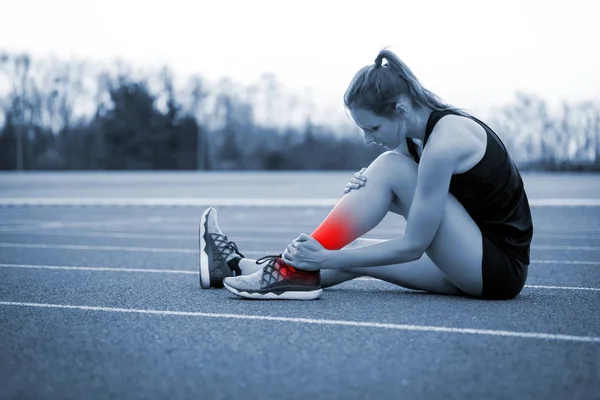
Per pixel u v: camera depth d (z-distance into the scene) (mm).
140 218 12242
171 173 59000
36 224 10836
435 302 3742
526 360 2541
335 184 30953
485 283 3641
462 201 3596
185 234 9062
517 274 3658
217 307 3646
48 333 3027
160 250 7062
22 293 4195
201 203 17016
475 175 3457
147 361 2551
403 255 3572
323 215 13117
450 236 3555
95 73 61156
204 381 2293
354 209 3680
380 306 3621
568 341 2838
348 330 3051
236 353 2658
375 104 3414
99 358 2598
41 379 2328
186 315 3426
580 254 6859
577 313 3420
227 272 4230
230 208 15383
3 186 28906
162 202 17375
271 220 11836
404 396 2125
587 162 53375
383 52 3439
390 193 3678
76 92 60188
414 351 2680
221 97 63250
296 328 3100
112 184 31406
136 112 62469
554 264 5984
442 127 3418
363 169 3781
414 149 3730
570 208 15617
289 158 62750
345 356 2607
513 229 3615
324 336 2938
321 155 62469
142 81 62812
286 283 3826
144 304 3760
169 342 2846
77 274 5164
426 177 3422
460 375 2350
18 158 58562
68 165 60344
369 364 2494
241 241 8219
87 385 2260
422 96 3430
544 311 3473
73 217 12484
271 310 3535
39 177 44656
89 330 3086
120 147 62250
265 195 21281
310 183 32344
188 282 4691
